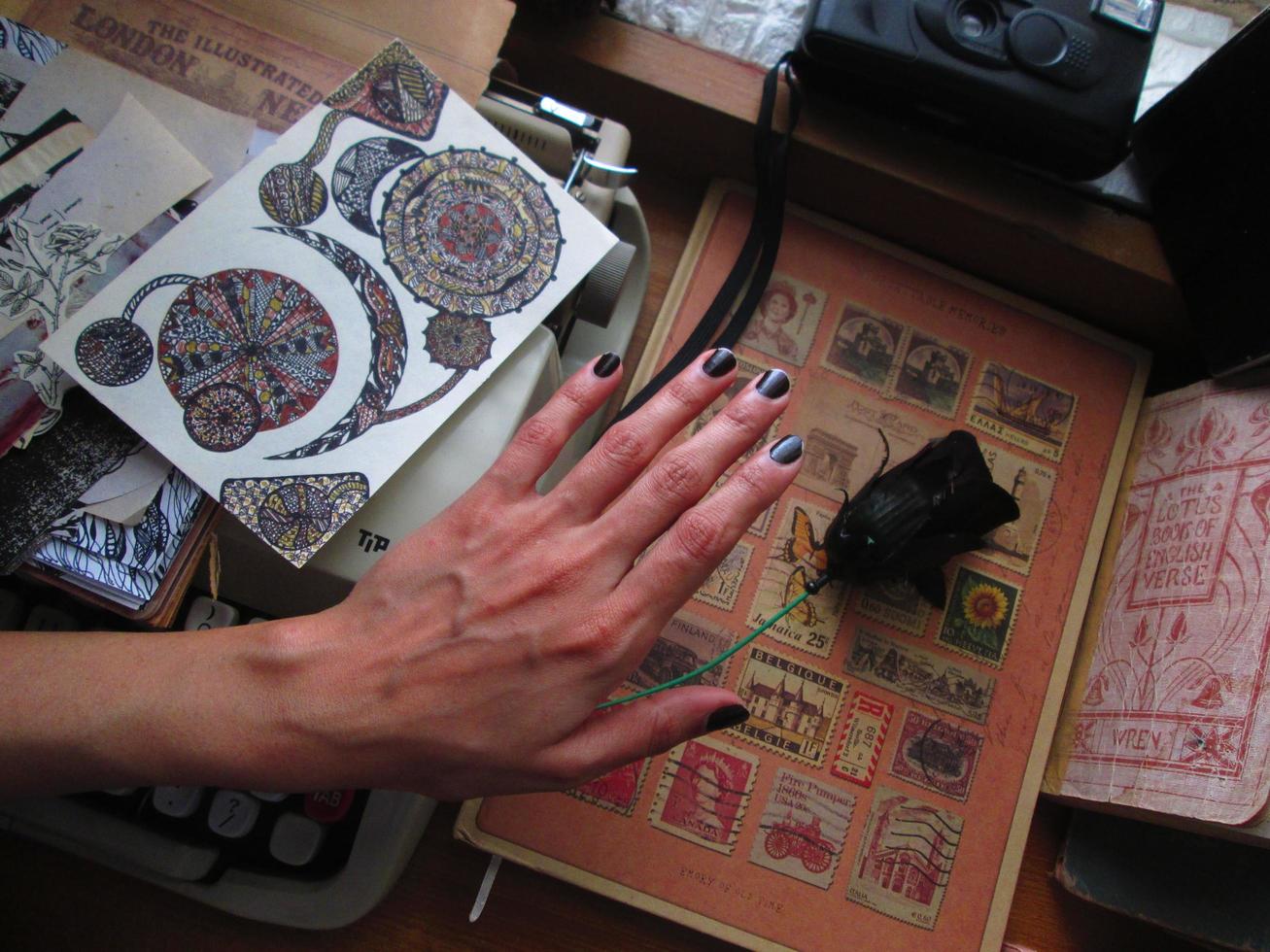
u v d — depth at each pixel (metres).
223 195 0.44
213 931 0.57
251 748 0.39
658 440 0.43
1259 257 0.52
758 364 0.62
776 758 0.58
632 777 0.57
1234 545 0.53
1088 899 0.58
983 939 0.57
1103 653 0.59
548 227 0.47
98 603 0.42
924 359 0.64
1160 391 0.67
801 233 0.65
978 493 0.54
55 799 0.54
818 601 0.59
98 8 0.48
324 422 0.43
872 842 0.57
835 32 0.54
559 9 0.59
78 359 0.42
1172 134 0.57
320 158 0.46
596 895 0.59
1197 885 0.53
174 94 0.47
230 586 0.49
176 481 0.43
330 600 0.47
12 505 0.41
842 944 0.56
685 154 0.66
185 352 0.43
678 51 0.61
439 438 0.45
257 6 0.49
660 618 0.41
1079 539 0.62
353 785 0.41
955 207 0.60
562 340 0.57
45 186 0.44
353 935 0.58
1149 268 0.59
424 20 0.50
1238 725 0.48
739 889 0.56
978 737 0.59
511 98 0.51
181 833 0.55
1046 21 0.53
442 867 0.59
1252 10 0.62
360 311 0.45
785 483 0.43
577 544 0.41
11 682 0.39
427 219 0.46
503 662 0.40
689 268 0.63
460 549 0.41
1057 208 0.59
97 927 0.57
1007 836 0.58
